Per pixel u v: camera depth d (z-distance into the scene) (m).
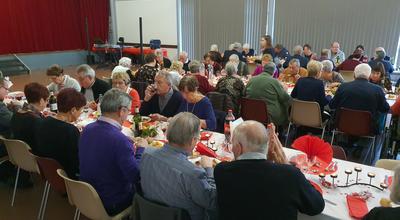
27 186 3.25
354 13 7.30
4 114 2.98
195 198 1.53
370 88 3.42
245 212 1.35
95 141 1.88
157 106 3.23
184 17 10.04
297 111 3.95
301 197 1.32
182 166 1.55
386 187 1.72
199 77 4.38
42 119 2.48
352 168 1.98
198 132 1.63
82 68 3.68
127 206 2.03
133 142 2.29
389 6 6.90
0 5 10.05
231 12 8.96
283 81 5.13
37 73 10.20
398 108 3.39
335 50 6.63
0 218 2.77
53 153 2.32
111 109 1.89
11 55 10.45
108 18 12.62
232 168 1.38
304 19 7.92
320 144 1.95
